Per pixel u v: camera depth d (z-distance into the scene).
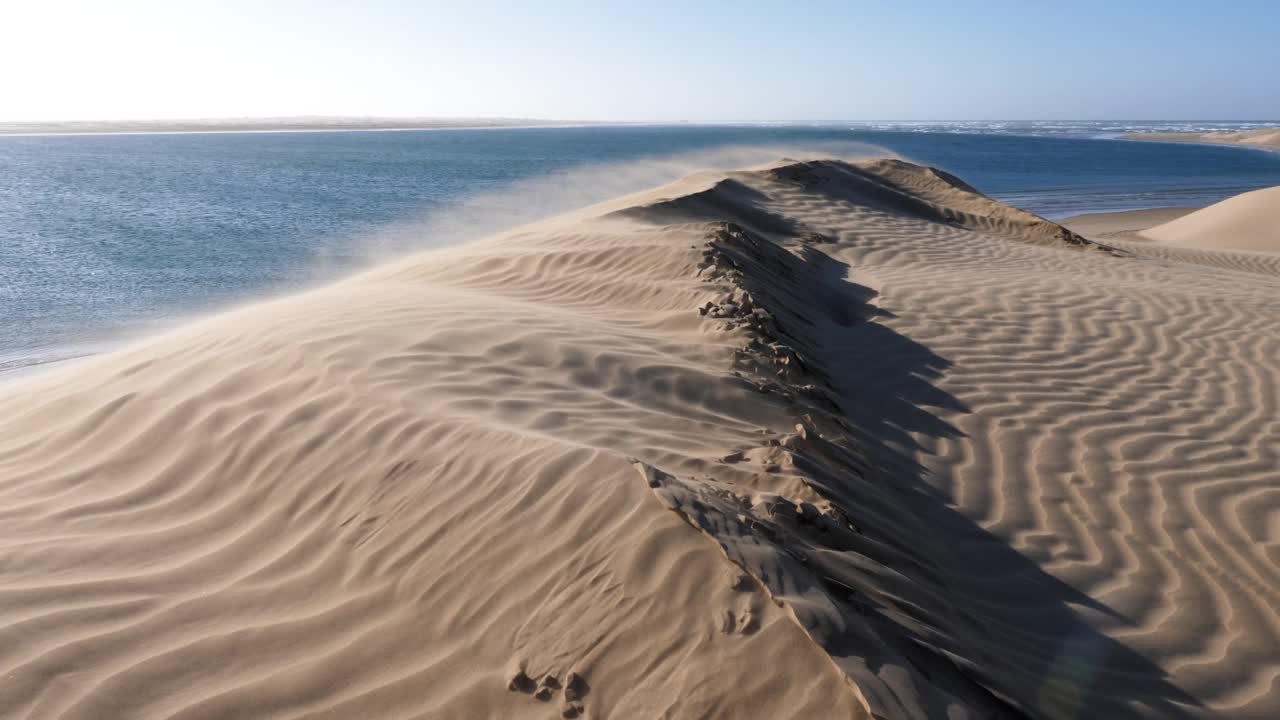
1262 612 3.23
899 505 3.80
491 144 106.44
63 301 12.09
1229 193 36.34
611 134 184.00
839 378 5.77
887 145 89.62
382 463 3.40
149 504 3.51
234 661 2.53
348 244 18.33
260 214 24.80
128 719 2.30
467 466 3.22
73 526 3.35
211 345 5.05
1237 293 8.98
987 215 16.00
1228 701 2.73
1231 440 4.88
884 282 8.96
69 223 22.11
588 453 3.09
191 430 3.97
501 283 7.81
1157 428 5.04
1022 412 5.24
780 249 9.73
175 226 21.61
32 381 5.32
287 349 4.71
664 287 6.87
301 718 2.31
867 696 1.85
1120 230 22.78
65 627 2.66
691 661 2.10
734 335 5.58
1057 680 2.68
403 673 2.42
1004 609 3.17
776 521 2.84
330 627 2.65
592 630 2.31
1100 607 3.24
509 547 2.72
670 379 4.68
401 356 4.54
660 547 2.47
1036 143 102.94
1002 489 4.22
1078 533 3.81
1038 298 8.17
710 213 11.90
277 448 3.68
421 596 2.69
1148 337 6.98
